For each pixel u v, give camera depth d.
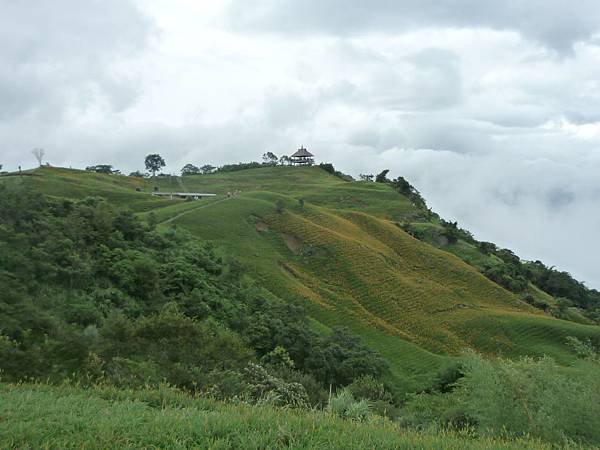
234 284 57.19
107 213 53.09
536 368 16.48
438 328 71.06
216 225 87.19
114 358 18.22
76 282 38.66
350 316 68.38
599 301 138.62
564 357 64.75
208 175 193.50
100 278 42.25
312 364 44.72
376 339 63.62
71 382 15.63
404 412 21.28
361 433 9.62
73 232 44.81
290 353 45.41
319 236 90.12
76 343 19.23
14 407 10.22
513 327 71.81
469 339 69.50
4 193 43.66
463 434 12.53
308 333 49.00
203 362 21.69
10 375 15.77
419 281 86.44
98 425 9.26
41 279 36.38
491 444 10.25
